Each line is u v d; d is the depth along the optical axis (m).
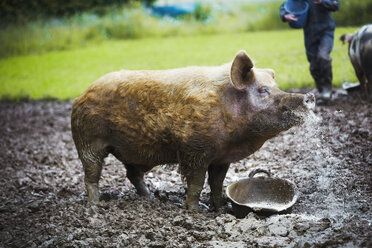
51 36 22.86
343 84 10.77
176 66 14.70
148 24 23.45
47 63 18.84
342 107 9.51
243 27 20.92
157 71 5.63
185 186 6.72
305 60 12.54
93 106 5.76
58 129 11.21
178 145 5.31
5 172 8.11
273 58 13.03
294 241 4.42
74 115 5.92
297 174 6.73
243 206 5.16
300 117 4.84
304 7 9.38
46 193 6.90
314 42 9.54
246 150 5.35
